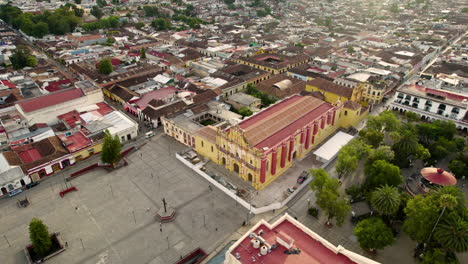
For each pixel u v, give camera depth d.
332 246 63.56
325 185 88.12
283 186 105.50
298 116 119.62
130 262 79.38
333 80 179.62
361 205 97.88
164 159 122.38
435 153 117.50
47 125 136.25
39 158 115.06
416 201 80.69
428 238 76.06
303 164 117.50
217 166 115.81
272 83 181.50
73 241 85.31
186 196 102.38
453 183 90.62
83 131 130.38
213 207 97.75
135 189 105.50
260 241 64.31
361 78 171.62
